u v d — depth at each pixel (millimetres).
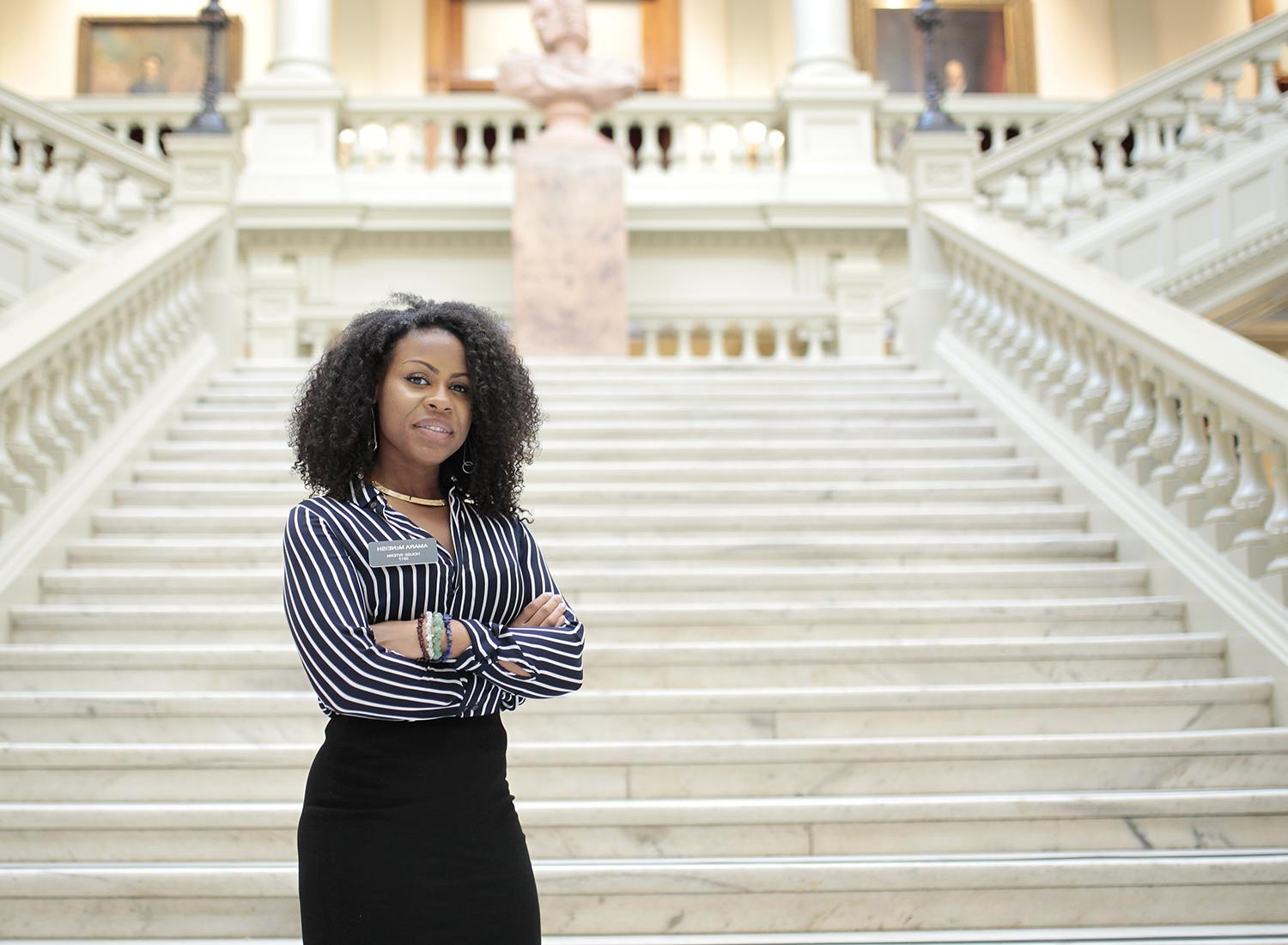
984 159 8250
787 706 3828
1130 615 4473
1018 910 3002
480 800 1720
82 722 3748
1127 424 5191
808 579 4684
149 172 8438
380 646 1697
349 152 12164
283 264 11828
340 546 1745
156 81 14789
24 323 4871
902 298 9227
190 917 2965
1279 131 8398
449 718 1731
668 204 11867
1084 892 3006
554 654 1787
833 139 12219
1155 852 3211
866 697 3840
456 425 1864
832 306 8828
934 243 7355
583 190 9070
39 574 4594
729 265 12203
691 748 3543
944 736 3809
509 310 11578
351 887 1646
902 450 5934
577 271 8977
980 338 6734
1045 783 3580
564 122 9508
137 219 9727
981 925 2994
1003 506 5391
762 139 12539
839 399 6625
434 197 11836
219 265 7133
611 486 5379
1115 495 5113
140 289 5926
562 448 5797
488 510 1930
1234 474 4531
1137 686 3885
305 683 4047
